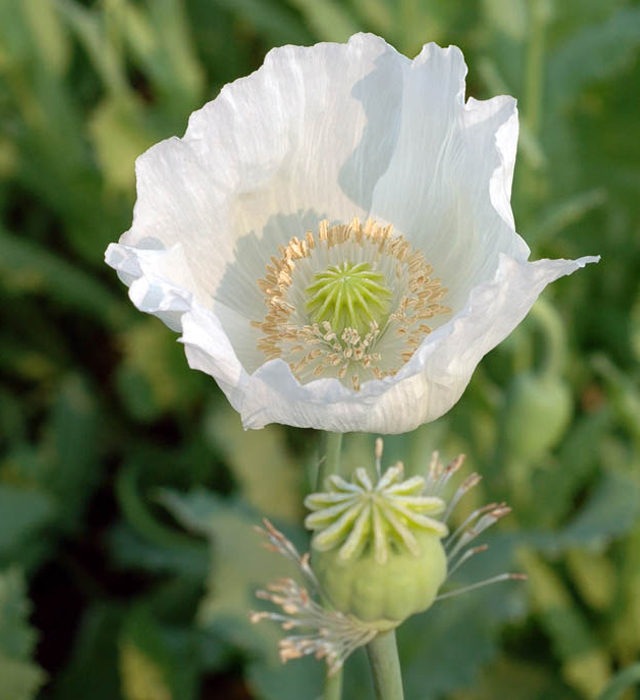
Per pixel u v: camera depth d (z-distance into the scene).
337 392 0.37
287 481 0.58
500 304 0.37
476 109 0.39
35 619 0.65
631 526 0.53
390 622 0.38
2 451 0.70
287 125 0.41
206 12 0.73
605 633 0.58
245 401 0.37
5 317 0.73
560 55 0.61
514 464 0.55
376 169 0.42
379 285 0.42
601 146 0.64
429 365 0.37
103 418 0.69
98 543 0.67
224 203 0.41
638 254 0.64
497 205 0.38
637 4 0.66
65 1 0.63
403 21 0.64
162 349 0.64
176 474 0.66
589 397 0.64
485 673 0.57
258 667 0.52
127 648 0.57
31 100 0.66
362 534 0.37
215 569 0.54
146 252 0.39
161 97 0.65
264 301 0.43
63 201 0.68
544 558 0.58
